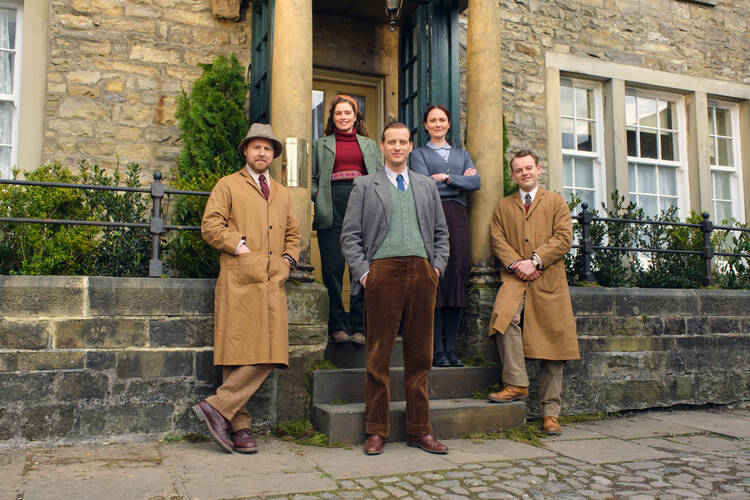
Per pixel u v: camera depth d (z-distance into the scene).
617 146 7.05
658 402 4.88
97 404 3.51
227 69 5.61
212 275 4.32
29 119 5.20
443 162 4.37
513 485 2.81
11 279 3.42
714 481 2.95
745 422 4.53
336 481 2.80
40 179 4.31
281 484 2.74
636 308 4.87
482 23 4.85
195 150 5.32
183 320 3.71
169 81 5.60
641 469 3.14
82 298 3.53
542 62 6.83
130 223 3.79
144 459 3.15
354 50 6.18
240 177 3.62
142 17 5.58
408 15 5.70
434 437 3.69
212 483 2.74
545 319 3.95
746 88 7.72
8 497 2.48
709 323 5.16
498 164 4.78
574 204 5.69
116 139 5.39
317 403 3.85
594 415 4.61
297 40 4.20
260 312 3.37
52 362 3.45
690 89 7.44
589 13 7.11
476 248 4.71
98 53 5.42
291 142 4.13
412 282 3.33
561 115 7.06
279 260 3.53
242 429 3.39
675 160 7.55
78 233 4.10
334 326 4.36
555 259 3.99
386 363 3.38
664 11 7.45
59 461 3.09
